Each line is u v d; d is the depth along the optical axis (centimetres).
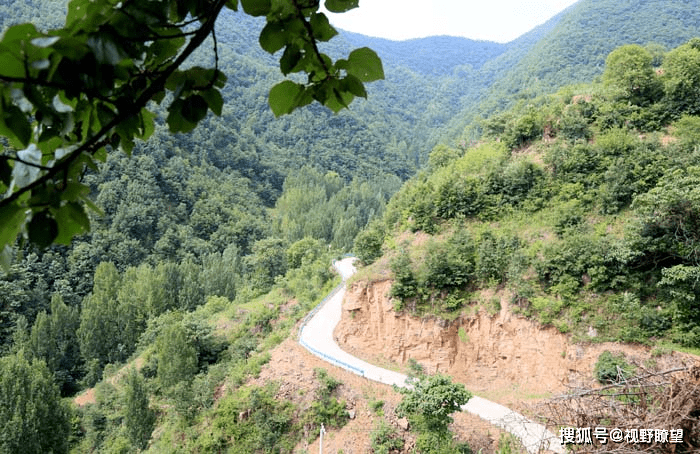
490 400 1922
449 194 2584
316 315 2917
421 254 2419
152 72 159
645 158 2125
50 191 137
